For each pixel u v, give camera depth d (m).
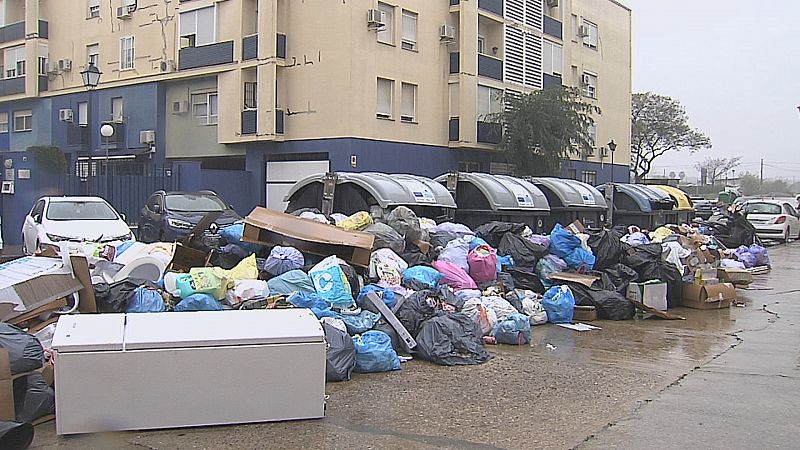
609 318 11.27
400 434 5.70
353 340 7.69
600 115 40.16
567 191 18.98
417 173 27.66
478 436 5.67
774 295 14.28
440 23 28.59
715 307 12.48
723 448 5.41
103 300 7.80
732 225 22.69
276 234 10.15
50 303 7.27
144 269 9.27
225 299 8.23
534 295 11.14
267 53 26.30
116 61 31.64
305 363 5.98
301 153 26.33
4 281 7.64
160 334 5.72
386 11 26.41
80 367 5.48
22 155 24.44
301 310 6.38
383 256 10.32
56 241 14.41
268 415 5.89
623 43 42.50
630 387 7.17
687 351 8.95
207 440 5.50
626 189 22.20
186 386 5.71
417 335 8.45
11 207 23.02
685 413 6.28
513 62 31.78
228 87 27.77
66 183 24.30
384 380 7.35
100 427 5.53
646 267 12.31
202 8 28.45
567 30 35.94
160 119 30.22
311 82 25.92
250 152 27.67
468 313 9.32
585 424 5.97
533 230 17.48
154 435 5.58
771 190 104.88
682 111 63.47
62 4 34.09
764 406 6.49
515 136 29.55
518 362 8.25
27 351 5.73
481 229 13.10
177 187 25.59
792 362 8.34
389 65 26.39
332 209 14.79
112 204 24.45
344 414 6.19
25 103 35.81
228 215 17.31
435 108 28.47
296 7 26.25
